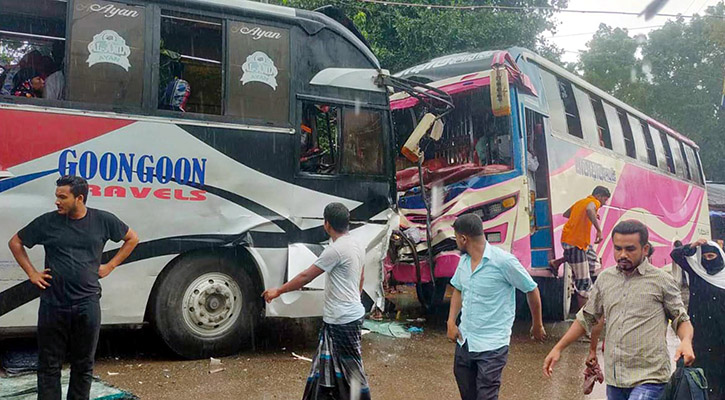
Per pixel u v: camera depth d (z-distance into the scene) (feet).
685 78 96.73
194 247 20.29
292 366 20.51
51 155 18.56
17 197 18.12
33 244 13.65
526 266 28.30
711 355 15.35
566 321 32.96
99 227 14.06
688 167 54.60
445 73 31.22
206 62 21.42
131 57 19.85
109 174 19.21
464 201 28.91
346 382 14.32
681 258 15.93
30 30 19.74
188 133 20.45
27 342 20.52
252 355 21.75
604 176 37.22
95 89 19.31
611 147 39.45
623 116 42.83
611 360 11.65
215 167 20.76
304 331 26.05
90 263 13.79
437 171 30.17
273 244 21.58
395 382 19.20
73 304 13.48
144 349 21.97
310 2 49.47
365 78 24.04
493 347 13.01
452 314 13.97
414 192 30.53
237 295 21.49
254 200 21.35
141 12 20.11
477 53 31.50
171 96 20.62
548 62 33.65
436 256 28.63
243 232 20.98
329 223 15.11
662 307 11.51
